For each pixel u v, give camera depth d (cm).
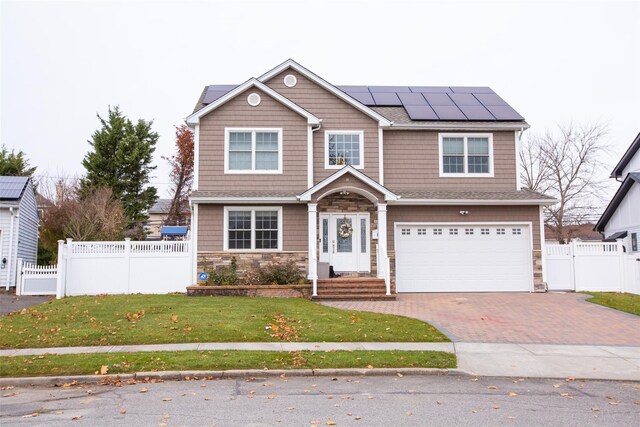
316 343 1143
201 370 930
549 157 4178
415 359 1010
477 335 1254
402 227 2089
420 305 1702
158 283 2011
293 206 2042
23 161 4019
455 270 2088
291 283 1909
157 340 1150
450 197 2045
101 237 2792
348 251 2062
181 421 664
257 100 2073
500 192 2133
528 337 1237
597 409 733
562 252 2130
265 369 938
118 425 650
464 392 823
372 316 1445
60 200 3478
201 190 2031
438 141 2161
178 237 3484
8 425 649
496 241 2103
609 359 1048
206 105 2081
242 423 656
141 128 3853
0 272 2248
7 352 1054
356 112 2138
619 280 2100
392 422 661
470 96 2447
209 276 1925
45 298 1956
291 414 693
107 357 1002
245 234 2033
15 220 2303
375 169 2112
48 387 857
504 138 2183
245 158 2062
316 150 2111
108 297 1817
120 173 3728
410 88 2570
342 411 709
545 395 812
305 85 2147
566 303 1741
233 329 1240
